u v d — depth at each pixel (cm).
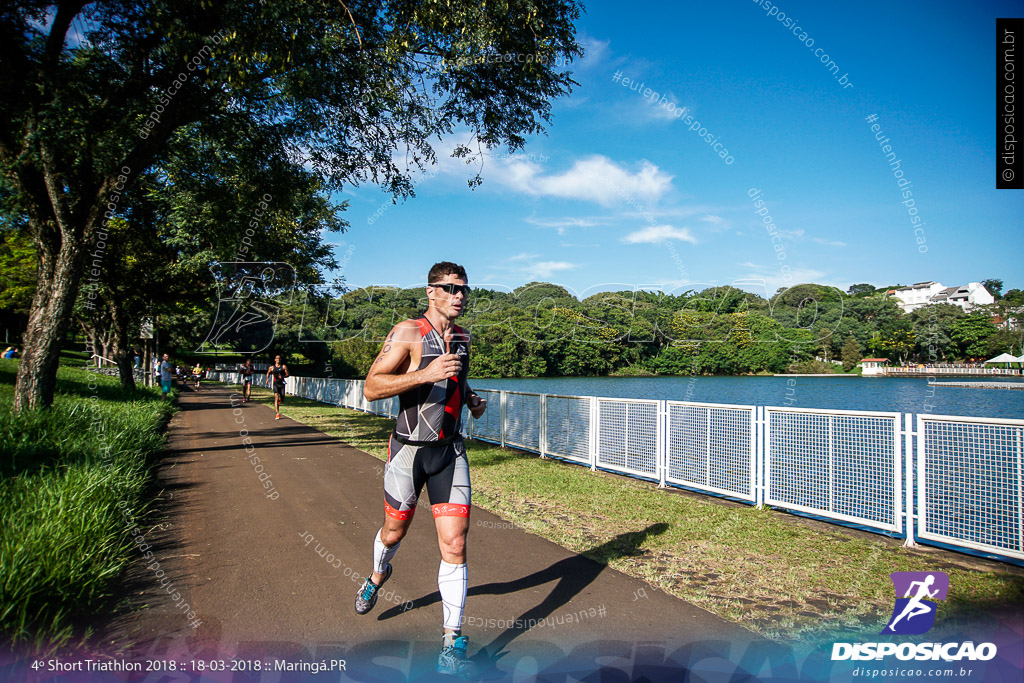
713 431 625
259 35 705
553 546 452
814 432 527
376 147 980
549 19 848
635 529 496
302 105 834
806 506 531
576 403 847
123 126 828
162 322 3334
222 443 1084
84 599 343
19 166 838
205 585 371
